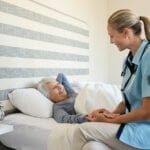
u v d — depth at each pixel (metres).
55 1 2.95
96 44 4.09
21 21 2.41
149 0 4.22
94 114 1.70
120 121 1.48
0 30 2.18
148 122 1.46
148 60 1.43
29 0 2.52
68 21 3.24
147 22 1.55
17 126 1.97
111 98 2.23
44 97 2.37
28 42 2.51
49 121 2.08
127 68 1.59
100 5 4.22
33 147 1.90
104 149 1.47
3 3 2.21
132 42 1.54
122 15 1.51
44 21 2.75
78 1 3.50
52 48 2.89
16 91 2.28
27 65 2.49
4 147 2.03
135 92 1.51
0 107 2.05
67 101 2.34
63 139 1.62
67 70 3.21
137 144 1.42
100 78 4.25
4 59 2.22
